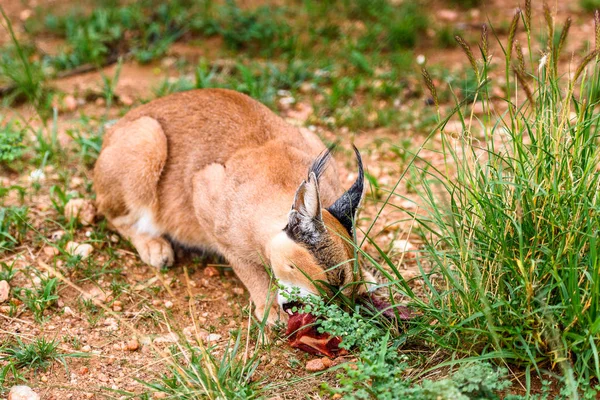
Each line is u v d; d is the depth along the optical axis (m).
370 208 11.05
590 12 17.69
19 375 7.73
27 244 10.01
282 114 13.59
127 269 9.80
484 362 7.25
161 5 16.78
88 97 14.06
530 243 7.54
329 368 7.74
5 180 11.53
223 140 9.64
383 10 17.19
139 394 7.40
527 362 7.29
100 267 9.71
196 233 10.01
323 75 14.84
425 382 6.77
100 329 8.56
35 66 14.55
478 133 12.76
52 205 10.83
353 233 8.10
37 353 7.94
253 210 8.77
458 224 8.29
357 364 7.12
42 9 17.41
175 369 7.66
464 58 15.87
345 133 13.17
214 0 17.66
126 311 8.91
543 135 7.68
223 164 9.41
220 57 15.49
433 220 8.29
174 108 10.27
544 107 7.77
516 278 7.40
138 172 9.86
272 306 8.84
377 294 8.91
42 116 12.55
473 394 6.84
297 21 16.88
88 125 12.85
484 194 7.63
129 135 10.03
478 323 7.46
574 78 7.23
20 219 10.13
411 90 14.42
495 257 7.49
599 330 6.89
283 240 7.94
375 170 12.04
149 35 16.03
